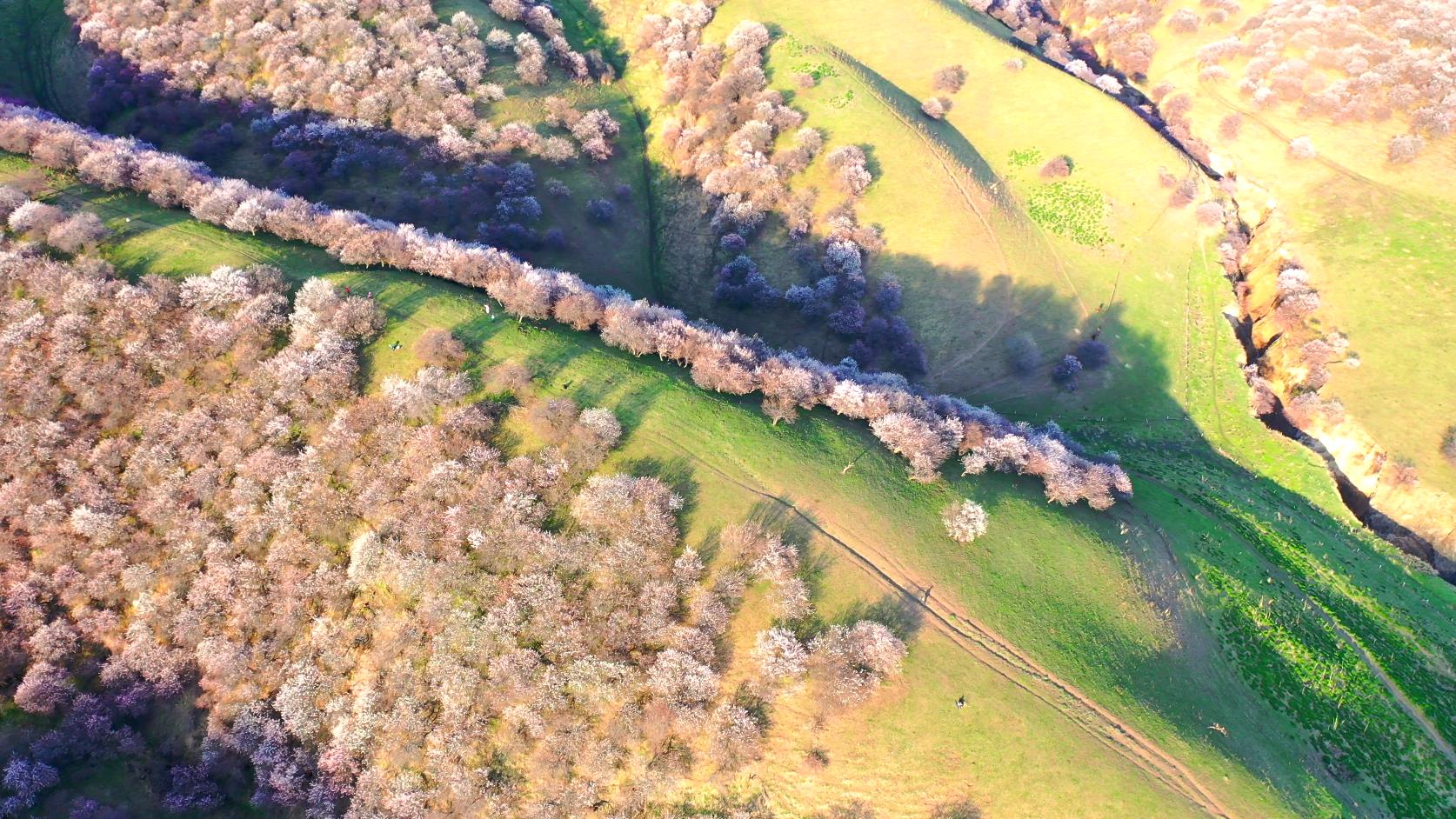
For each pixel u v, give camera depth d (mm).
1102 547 65250
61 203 79250
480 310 76438
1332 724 56562
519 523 59531
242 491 60438
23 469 60250
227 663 55969
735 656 56250
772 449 67812
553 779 52750
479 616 56531
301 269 77562
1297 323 99875
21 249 71000
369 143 102812
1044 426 87625
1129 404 93312
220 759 54688
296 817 53094
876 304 98438
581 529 60406
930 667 55688
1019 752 52406
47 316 67062
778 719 54312
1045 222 108062
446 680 54969
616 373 72625
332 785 53312
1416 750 55938
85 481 60562
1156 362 96375
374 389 67625
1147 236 106875
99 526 58844
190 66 105312
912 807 51594
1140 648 58094
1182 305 101688
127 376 64500
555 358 72688
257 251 78562
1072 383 93812
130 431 63750
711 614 56469
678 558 59500
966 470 69438
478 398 67750
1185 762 52062
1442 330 95125
